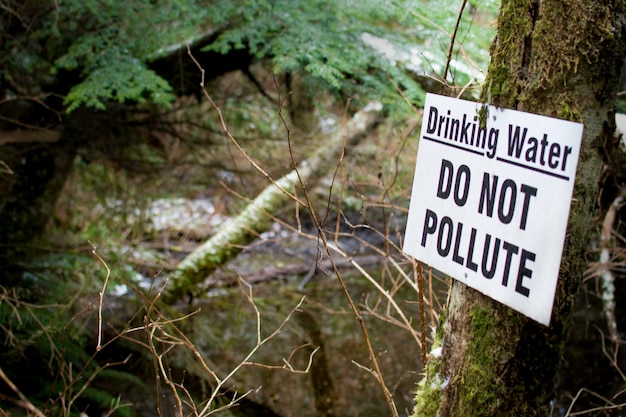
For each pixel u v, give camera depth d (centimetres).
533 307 126
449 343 158
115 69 369
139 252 565
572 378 412
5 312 353
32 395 352
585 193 139
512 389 148
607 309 354
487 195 139
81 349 391
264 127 562
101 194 571
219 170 613
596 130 138
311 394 481
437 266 153
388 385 496
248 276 634
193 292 544
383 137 484
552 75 136
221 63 461
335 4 372
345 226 717
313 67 347
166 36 378
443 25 339
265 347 527
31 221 480
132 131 508
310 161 551
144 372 441
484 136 141
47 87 433
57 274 453
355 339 551
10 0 390
